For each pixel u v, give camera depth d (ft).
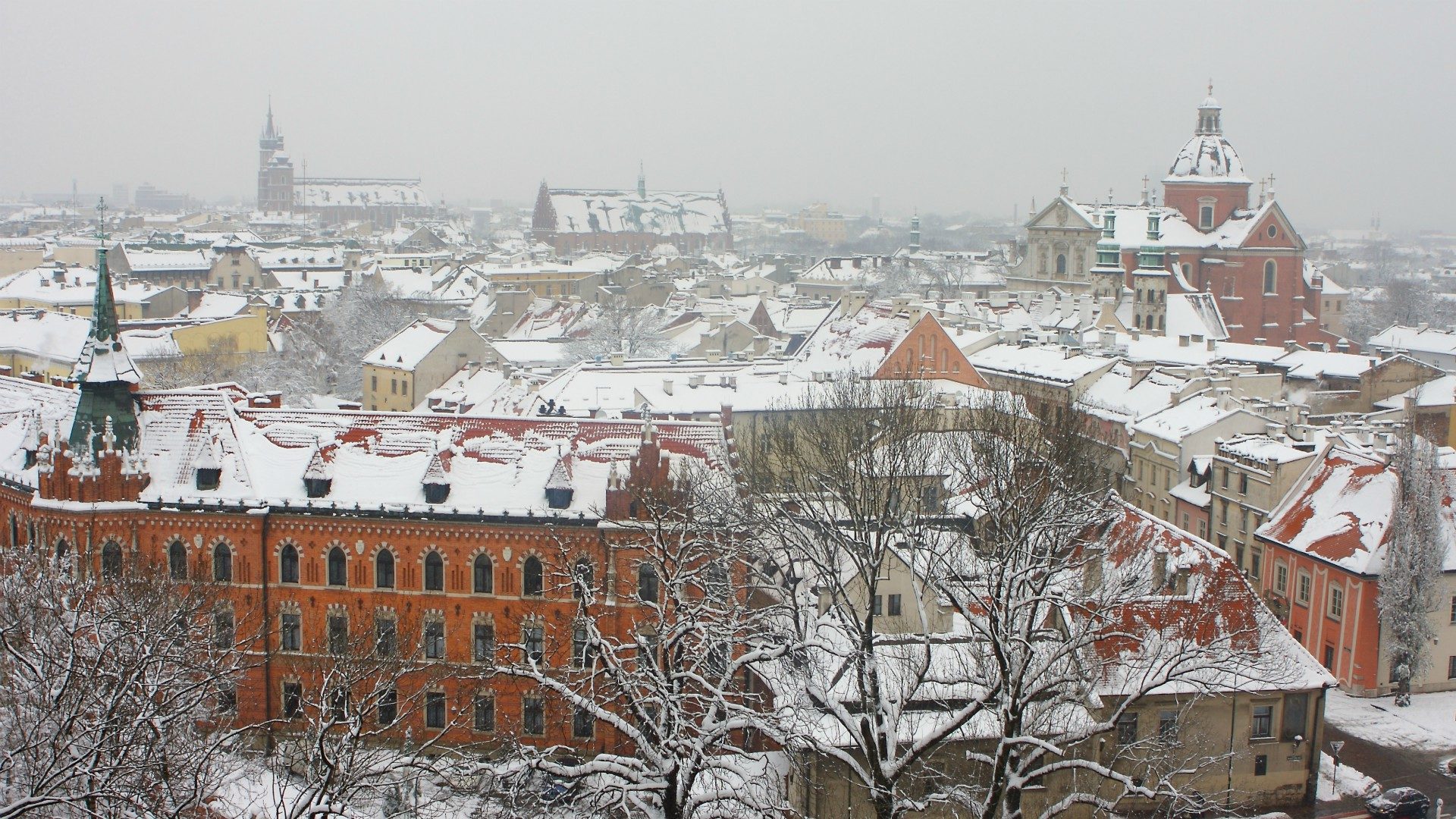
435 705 290.76
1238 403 449.06
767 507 266.57
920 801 187.01
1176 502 439.22
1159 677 247.91
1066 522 249.55
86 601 213.66
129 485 295.28
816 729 233.96
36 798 146.00
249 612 277.23
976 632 232.53
